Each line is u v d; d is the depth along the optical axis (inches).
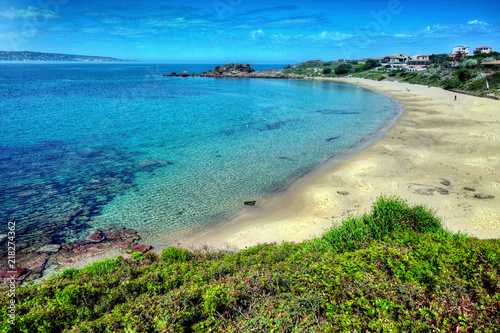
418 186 806.5
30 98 2689.5
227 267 377.1
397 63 6530.5
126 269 430.0
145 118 1920.5
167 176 959.6
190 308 263.0
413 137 1348.4
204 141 1384.1
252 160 1113.4
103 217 706.8
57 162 1060.5
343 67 6269.7
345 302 240.7
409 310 229.3
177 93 3368.6
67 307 303.1
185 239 622.2
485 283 253.4
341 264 308.5
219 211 745.0
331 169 993.5
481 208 663.1
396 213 482.6
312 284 268.7
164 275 382.9
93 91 3415.4
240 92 3518.7
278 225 660.1
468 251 300.8
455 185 803.4
